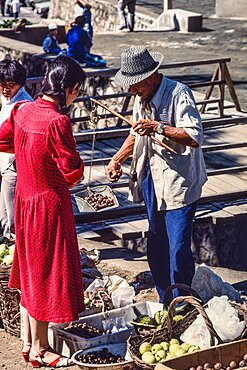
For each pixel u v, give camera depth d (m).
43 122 5.50
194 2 25.80
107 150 11.08
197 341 5.54
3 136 5.83
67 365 5.82
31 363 5.88
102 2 26.00
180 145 6.21
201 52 19.19
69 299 5.60
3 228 7.74
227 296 6.12
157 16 24.09
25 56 18.91
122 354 5.79
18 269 5.94
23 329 6.01
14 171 7.19
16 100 6.99
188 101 6.04
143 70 6.01
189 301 5.43
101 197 6.73
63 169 5.48
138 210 8.79
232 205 9.03
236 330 5.49
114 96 12.25
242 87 15.36
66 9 29.86
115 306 6.30
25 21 22.98
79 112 16.52
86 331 5.96
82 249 7.18
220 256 8.77
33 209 5.57
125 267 7.59
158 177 6.30
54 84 5.58
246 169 9.79
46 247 5.58
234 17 23.28
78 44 16.47
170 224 6.34
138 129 5.96
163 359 5.33
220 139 11.68
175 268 6.34
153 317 6.11
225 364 5.34
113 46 20.48
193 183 6.30
